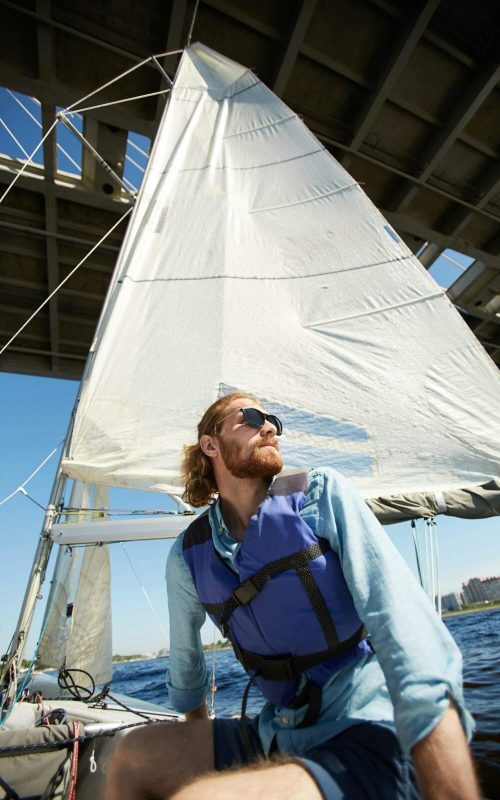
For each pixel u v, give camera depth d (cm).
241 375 350
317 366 361
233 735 110
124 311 386
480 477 308
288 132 559
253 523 106
